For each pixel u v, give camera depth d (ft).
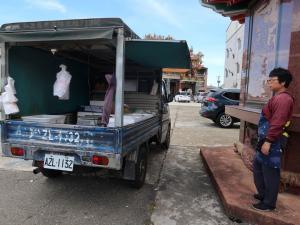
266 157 10.93
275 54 14.30
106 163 11.69
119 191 14.67
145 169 15.72
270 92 15.03
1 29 12.37
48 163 12.43
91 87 22.04
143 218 11.78
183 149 24.97
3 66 12.90
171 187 15.47
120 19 11.19
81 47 14.78
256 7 17.99
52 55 16.58
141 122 14.67
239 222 11.54
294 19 13.02
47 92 16.47
